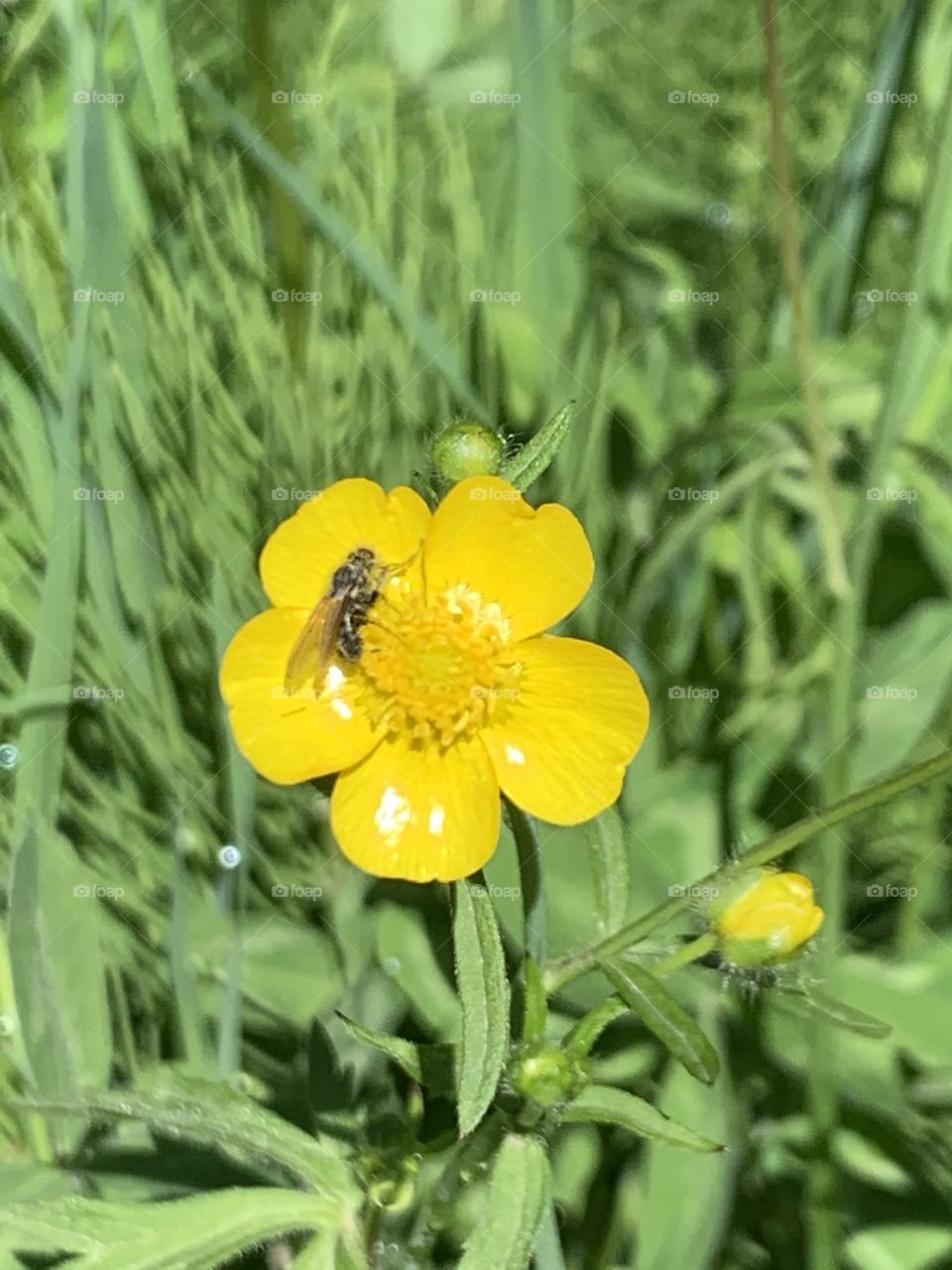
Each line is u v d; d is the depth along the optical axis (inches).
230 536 4.1
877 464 4.1
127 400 4.1
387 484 4.2
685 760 4.4
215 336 4.3
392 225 4.5
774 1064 3.9
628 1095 3.1
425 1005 4.0
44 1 4.2
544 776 3.2
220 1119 3.4
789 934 3.1
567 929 4.0
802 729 4.5
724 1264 3.8
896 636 4.5
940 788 4.2
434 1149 3.4
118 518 4.0
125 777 4.0
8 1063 3.7
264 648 3.3
